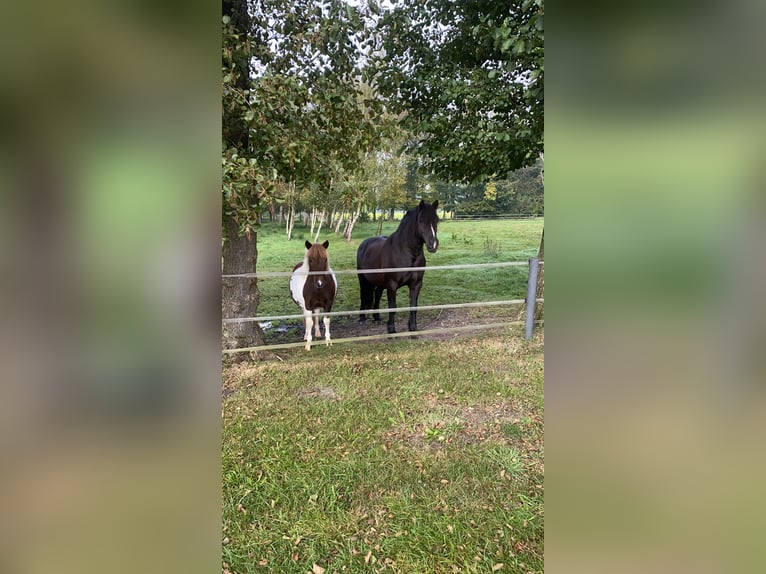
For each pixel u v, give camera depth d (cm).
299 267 482
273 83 258
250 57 261
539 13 236
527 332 424
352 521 182
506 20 294
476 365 363
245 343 388
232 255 383
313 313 429
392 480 209
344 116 304
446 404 291
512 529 175
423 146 442
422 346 422
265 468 219
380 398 302
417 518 183
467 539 171
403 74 381
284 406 290
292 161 271
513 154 403
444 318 551
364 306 538
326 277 414
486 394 304
